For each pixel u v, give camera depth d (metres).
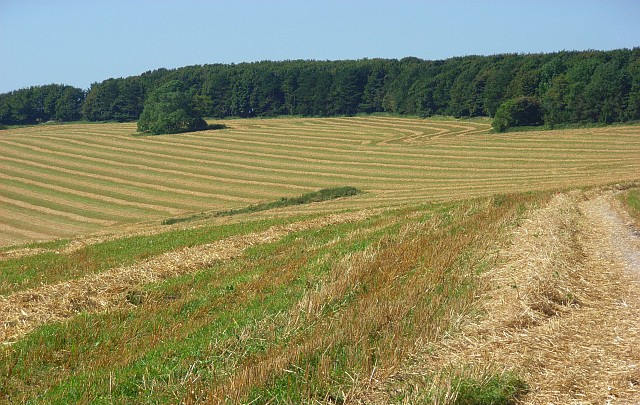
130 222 50.81
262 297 12.32
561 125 93.38
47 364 9.14
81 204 57.75
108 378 8.02
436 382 7.41
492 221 21.80
